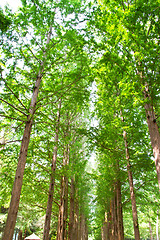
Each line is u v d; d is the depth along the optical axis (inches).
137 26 233.1
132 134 378.0
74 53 323.9
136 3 224.4
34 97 287.7
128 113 387.9
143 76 259.1
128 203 465.1
